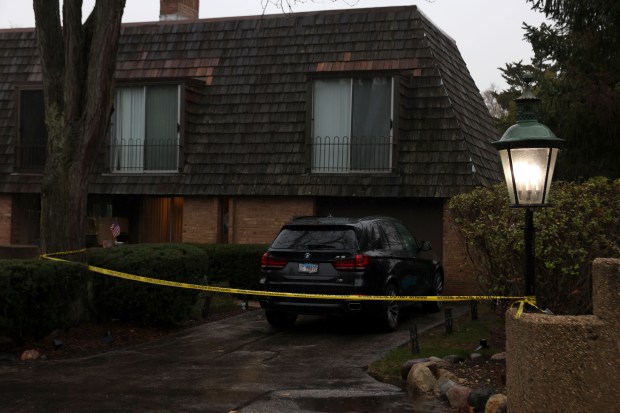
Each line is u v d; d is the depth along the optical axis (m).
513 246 8.05
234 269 15.70
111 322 11.75
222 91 18.69
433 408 7.24
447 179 16.22
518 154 6.55
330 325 12.50
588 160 18.09
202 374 8.80
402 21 18.06
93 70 11.23
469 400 7.12
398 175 16.62
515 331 5.67
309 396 7.71
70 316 10.84
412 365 8.45
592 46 17.30
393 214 16.91
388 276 11.73
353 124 17.28
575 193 8.28
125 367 9.20
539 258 7.95
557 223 7.73
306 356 9.88
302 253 11.37
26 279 9.50
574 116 17.27
